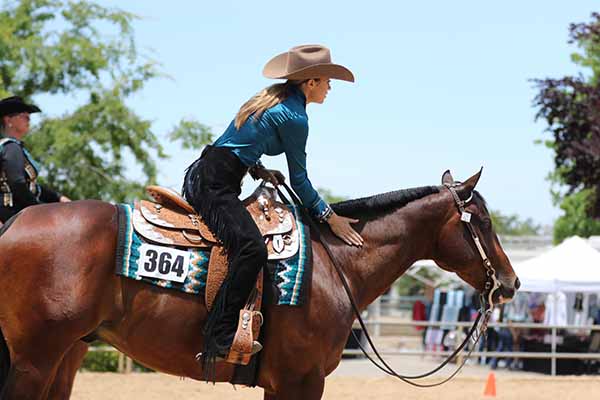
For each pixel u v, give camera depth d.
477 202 8.55
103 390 18.81
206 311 7.37
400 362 30.11
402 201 8.38
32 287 6.93
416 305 34.81
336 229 8.06
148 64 31.53
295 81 8.07
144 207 7.48
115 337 7.34
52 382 7.60
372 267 8.22
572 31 33.12
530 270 25.95
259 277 7.44
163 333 7.30
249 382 7.73
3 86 29.42
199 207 7.57
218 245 7.44
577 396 19.30
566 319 27.12
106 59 31.08
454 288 37.44
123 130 30.36
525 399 18.66
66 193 29.89
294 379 7.64
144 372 23.70
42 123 30.91
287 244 7.67
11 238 7.01
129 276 7.14
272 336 7.54
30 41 29.67
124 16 31.48
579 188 33.06
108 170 30.78
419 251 8.49
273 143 7.80
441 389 20.33
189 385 19.88
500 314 28.14
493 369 27.30
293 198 8.25
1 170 8.56
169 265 7.27
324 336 7.71
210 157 7.70
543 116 31.55
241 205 7.57
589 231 46.88
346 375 24.14
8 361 7.16
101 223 7.22
